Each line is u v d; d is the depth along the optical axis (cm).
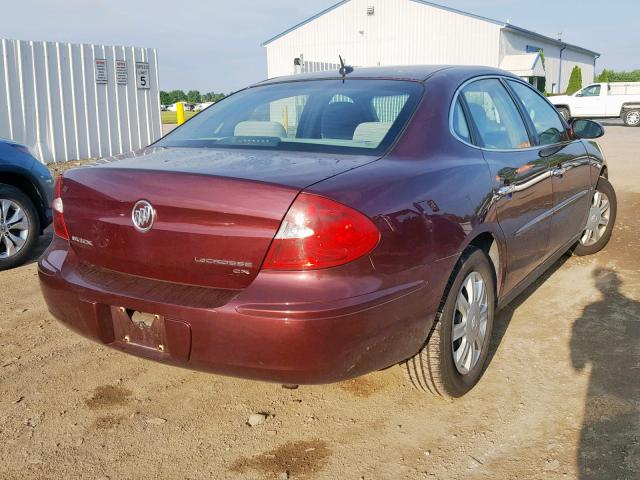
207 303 240
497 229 324
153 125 1375
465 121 335
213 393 328
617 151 1545
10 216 553
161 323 251
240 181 239
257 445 280
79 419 303
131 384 338
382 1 3591
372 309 238
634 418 295
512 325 409
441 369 291
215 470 263
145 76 1340
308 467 264
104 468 264
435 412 305
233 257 238
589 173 499
